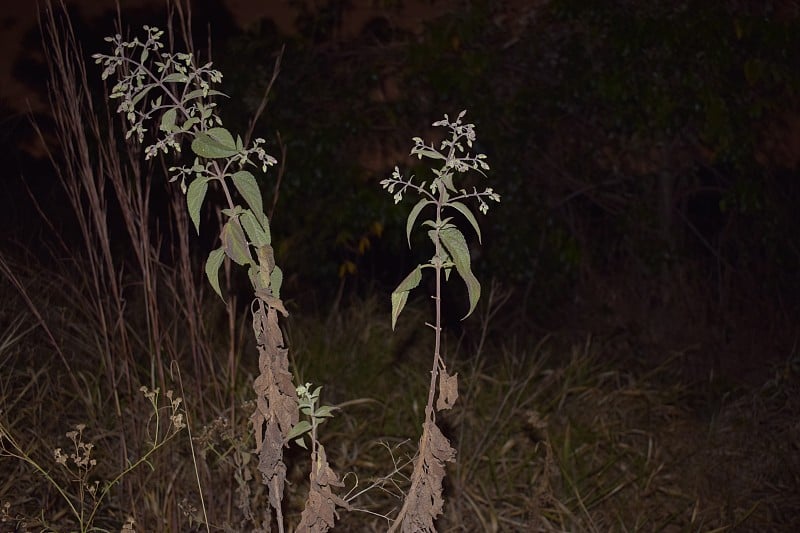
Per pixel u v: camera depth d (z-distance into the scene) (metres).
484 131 5.85
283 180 5.76
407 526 2.06
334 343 5.58
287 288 6.20
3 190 6.36
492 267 6.32
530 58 5.97
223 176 1.99
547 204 6.27
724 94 5.93
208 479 3.28
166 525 3.25
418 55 5.64
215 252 1.96
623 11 5.78
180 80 2.01
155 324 3.26
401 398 5.09
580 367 5.48
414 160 5.91
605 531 4.30
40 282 4.81
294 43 5.92
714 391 5.90
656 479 4.72
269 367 2.01
